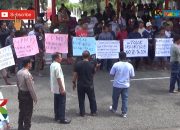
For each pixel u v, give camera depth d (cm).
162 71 1652
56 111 1034
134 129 983
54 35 1475
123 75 1066
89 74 1055
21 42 1395
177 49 1280
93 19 2011
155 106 1171
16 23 1485
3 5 2767
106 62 1641
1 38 1712
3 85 1397
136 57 1644
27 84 895
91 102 1077
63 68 1702
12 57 1300
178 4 2444
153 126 1005
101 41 1542
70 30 1877
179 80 1316
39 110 1128
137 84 1426
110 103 1200
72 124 1016
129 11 2341
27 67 912
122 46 1625
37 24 1694
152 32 1720
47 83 1427
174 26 1948
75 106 1169
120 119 1057
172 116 1083
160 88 1377
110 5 2344
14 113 1098
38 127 991
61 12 1938
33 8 2181
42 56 1551
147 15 2445
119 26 1911
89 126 1001
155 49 1623
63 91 1002
